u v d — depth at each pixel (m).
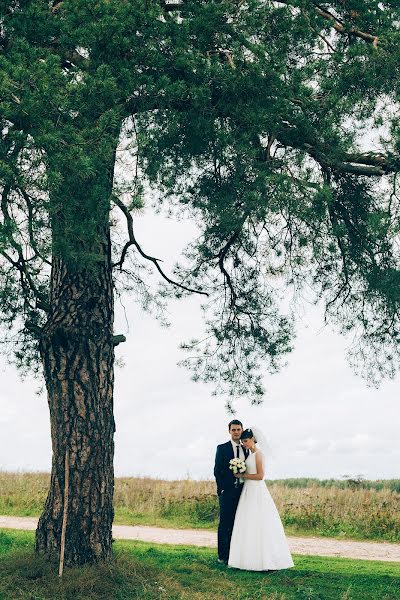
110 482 10.56
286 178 10.29
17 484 25.58
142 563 10.50
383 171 11.70
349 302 14.00
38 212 9.16
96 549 10.20
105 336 10.71
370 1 11.38
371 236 12.52
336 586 10.20
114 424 10.84
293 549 16.64
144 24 10.01
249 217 11.79
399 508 21.19
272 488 24.45
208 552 13.70
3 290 12.32
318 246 12.41
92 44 9.77
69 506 10.24
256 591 9.72
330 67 10.92
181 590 9.60
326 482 32.06
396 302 13.01
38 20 10.10
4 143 9.12
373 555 16.30
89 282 10.62
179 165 11.05
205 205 12.05
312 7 10.97
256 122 10.29
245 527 11.23
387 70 10.72
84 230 9.11
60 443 10.44
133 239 13.27
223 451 11.79
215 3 10.58
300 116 10.63
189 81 10.20
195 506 21.88
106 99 9.44
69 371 10.44
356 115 10.88
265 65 10.20
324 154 11.22
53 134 8.56
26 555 10.31
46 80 8.88
